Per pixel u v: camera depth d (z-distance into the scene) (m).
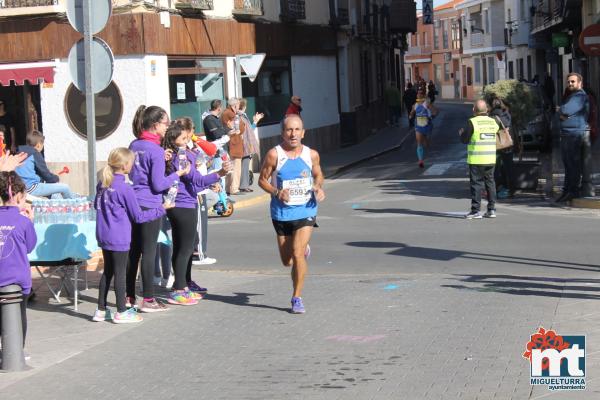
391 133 49.41
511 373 7.75
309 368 8.23
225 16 28.31
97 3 12.32
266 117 31.98
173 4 25.25
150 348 9.28
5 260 8.58
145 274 10.88
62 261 11.20
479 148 17.55
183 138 10.85
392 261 13.84
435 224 17.23
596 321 9.38
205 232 14.24
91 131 12.40
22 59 24.86
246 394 7.60
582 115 18.94
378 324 9.73
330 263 13.93
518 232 15.90
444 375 7.80
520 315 9.80
